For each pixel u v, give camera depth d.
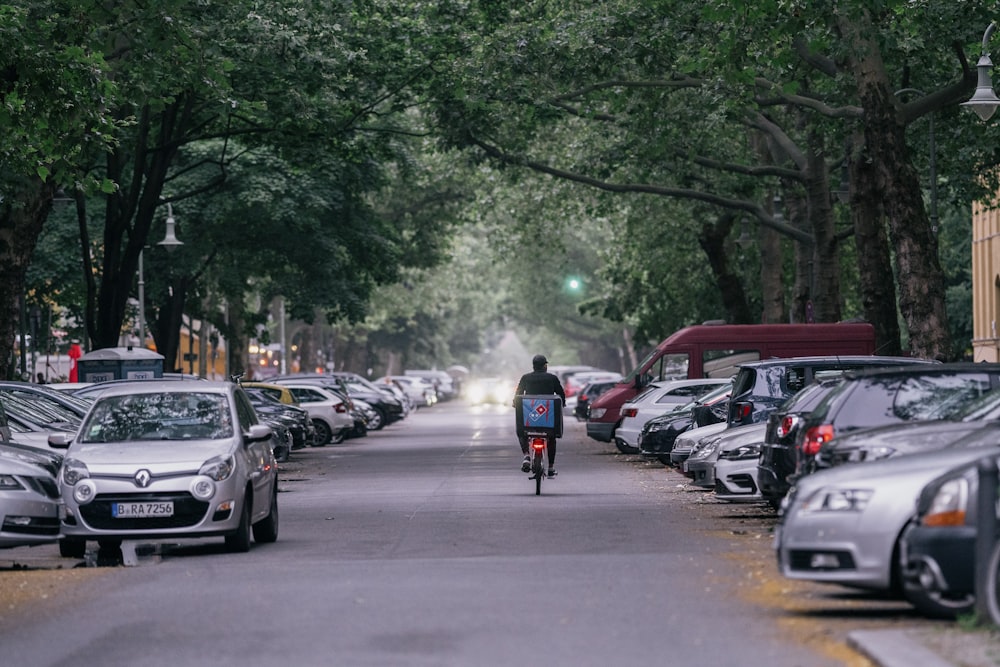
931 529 19.88
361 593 24.42
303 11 65.25
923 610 20.39
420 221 123.25
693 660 17.98
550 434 48.28
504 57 69.50
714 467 40.78
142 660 18.75
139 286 100.19
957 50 55.78
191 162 97.19
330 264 101.50
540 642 19.41
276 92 68.25
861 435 25.62
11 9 42.97
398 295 172.62
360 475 62.19
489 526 37.12
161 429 34.03
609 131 84.75
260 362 179.75
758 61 57.78
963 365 29.22
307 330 169.00
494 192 103.69
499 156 78.88
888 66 61.88
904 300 56.56
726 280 101.94
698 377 78.38
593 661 18.03
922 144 75.69
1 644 20.38
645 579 25.69
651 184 90.00
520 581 25.64
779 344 78.00
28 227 61.62
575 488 51.19
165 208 97.19
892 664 16.56
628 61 68.06
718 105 64.88
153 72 52.97
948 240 131.12
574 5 71.56
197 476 32.09
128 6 50.62
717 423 52.91
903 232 56.34
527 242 105.81
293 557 31.36
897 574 20.84
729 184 87.75
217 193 96.81
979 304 125.19
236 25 63.81
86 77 43.91
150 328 109.75
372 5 71.00
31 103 43.62
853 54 54.44
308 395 92.06
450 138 77.38
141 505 31.97
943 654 16.91
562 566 27.83
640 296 126.19
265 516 34.75
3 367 61.75
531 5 73.88
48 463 32.94
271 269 105.31
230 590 25.33
